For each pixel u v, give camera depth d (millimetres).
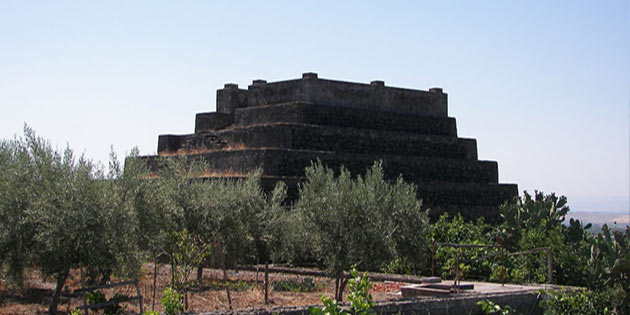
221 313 17688
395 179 44406
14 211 19719
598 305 22984
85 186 18781
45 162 19781
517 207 33062
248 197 24781
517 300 22750
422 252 24453
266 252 25984
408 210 24094
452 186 46625
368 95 47031
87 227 18453
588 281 25719
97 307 18781
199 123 49781
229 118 49719
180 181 23578
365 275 17328
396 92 48594
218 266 33375
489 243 31328
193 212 23094
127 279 26750
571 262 27938
